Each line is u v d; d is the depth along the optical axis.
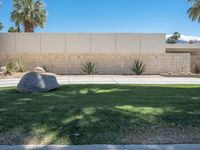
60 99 11.02
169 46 36.78
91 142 6.22
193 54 35.06
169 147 5.96
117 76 27.34
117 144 6.12
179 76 27.34
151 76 27.53
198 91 13.77
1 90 14.55
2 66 29.34
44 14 43.94
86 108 8.98
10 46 29.52
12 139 6.40
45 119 7.73
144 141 6.29
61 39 29.78
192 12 36.50
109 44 29.98
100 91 13.71
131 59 30.09
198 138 6.48
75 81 21.48
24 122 7.48
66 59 29.86
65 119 7.72
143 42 30.11
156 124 7.35
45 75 13.98
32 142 6.25
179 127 7.16
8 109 8.96
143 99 10.97
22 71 28.44
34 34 29.64
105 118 7.82
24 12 42.47
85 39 29.86
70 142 6.22
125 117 7.92
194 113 8.48
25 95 12.29
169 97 11.57
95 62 30.00
